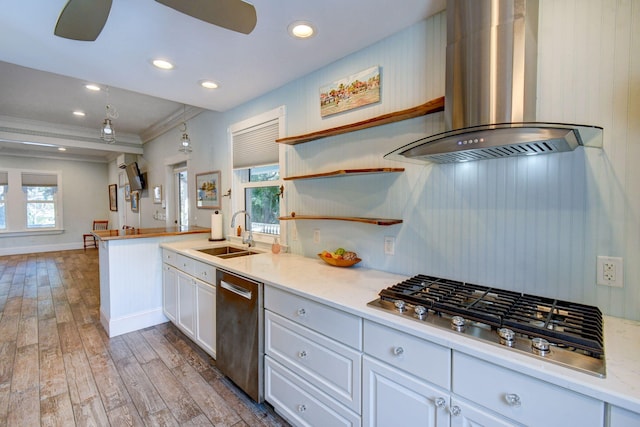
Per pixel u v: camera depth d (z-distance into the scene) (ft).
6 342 9.16
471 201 5.16
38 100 12.51
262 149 9.56
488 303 4.17
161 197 17.01
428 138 4.14
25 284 15.33
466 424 3.37
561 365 2.87
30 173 24.59
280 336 5.75
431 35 5.59
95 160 27.45
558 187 4.32
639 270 3.80
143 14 5.35
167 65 7.39
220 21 4.77
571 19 4.13
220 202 11.66
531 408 2.94
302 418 5.37
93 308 12.01
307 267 6.87
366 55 6.60
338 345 4.69
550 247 4.41
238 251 9.97
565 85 4.19
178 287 9.46
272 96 9.06
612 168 3.92
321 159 7.65
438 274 5.60
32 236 24.79
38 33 5.95
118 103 12.92
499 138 3.60
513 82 4.00
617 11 3.85
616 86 3.87
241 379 6.62
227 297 6.95
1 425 5.79
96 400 6.53
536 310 3.90
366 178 6.69
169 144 15.85
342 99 7.09
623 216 3.87
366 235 6.77
